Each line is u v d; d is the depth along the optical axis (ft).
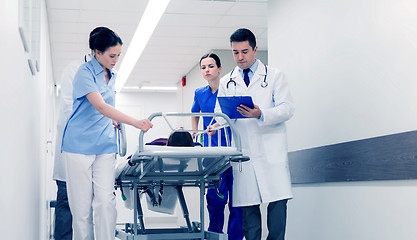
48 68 19.30
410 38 8.57
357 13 10.40
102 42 8.56
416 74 8.39
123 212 20.13
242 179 9.68
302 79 13.33
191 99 27.58
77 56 23.77
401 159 8.70
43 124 14.73
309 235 12.87
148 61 25.57
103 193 8.75
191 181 10.53
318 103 12.32
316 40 12.46
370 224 9.89
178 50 23.44
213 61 12.08
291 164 13.94
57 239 11.69
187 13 18.29
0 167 5.51
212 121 11.73
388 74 9.23
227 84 9.98
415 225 8.43
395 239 9.04
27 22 8.21
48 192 19.48
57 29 19.76
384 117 9.36
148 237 9.44
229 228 11.41
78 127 8.72
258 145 9.66
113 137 9.05
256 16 18.66
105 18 18.69
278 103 9.71
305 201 13.14
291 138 14.05
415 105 8.40
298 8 13.64
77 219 8.79
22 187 8.08
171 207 11.84
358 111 10.34
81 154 8.66
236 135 8.59
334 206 11.48
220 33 20.81
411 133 8.41
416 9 8.43
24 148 8.38
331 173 11.44
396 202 9.01
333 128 11.50
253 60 9.91
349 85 10.73
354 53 10.53
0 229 5.57
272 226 9.59
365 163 9.91
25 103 8.52
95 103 8.38
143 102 35.35
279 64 15.05
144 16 18.56
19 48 7.45
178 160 8.85
